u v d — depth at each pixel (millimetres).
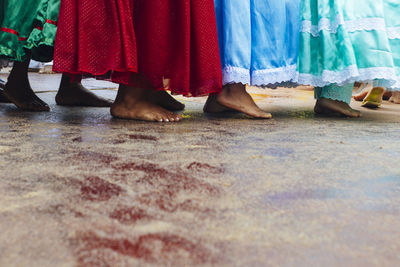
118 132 1373
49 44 1590
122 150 1060
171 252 472
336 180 799
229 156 1009
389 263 457
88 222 557
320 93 2225
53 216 577
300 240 512
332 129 1581
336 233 537
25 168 841
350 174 852
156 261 449
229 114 2074
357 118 2045
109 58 1575
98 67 1601
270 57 1846
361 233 539
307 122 1807
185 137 1300
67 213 590
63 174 802
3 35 1620
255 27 1830
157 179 781
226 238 513
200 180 779
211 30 1673
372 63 1872
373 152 1104
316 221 577
